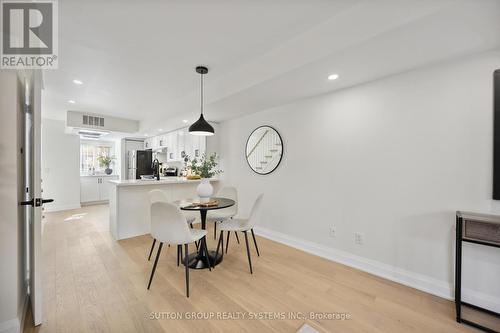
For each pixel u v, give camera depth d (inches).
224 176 175.6
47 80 112.7
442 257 77.9
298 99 119.1
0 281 54.2
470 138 72.5
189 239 77.7
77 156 220.7
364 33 62.6
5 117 55.0
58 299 72.3
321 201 112.7
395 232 88.5
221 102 123.1
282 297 75.7
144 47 82.7
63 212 201.3
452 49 68.3
